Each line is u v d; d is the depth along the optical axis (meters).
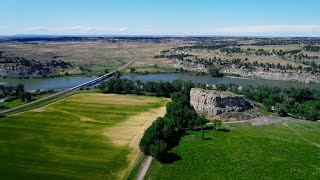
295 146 113.88
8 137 118.56
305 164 98.88
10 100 182.62
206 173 91.56
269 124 140.50
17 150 106.38
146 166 95.19
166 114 139.25
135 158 100.88
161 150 98.12
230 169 94.44
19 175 88.81
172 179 87.69
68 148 108.88
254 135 125.50
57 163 96.75
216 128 131.75
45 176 88.44
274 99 182.00
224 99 153.88
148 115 152.75
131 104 175.50
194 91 164.12
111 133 125.19
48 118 144.50
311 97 198.00
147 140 102.62
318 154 106.81
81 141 115.75
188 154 105.19
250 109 159.12
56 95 194.75
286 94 195.62
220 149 109.88
